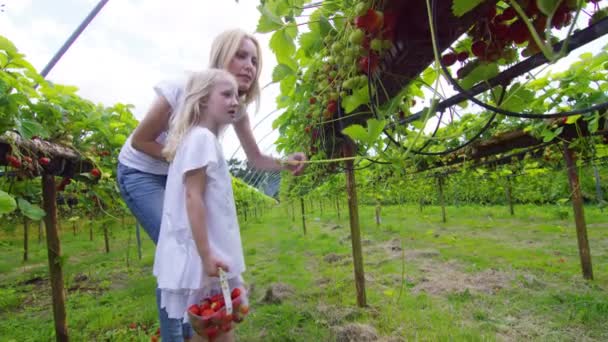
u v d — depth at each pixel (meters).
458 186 11.28
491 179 10.21
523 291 4.26
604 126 3.68
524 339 3.16
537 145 4.73
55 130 3.17
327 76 2.09
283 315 3.89
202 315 1.38
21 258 9.27
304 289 4.92
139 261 7.96
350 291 4.66
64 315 3.34
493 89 1.29
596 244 6.62
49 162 2.93
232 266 1.48
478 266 5.51
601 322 3.36
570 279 4.66
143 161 2.03
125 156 2.09
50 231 3.27
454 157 5.69
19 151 2.55
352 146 3.07
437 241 7.70
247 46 1.95
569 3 0.94
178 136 1.53
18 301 5.38
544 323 3.44
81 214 8.68
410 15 1.20
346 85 1.58
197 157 1.44
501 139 4.58
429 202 14.85
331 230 11.11
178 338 1.93
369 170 6.86
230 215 1.54
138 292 5.34
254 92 2.13
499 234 8.24
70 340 3.69
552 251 6.26
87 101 3.52
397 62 1.43
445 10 1.08
